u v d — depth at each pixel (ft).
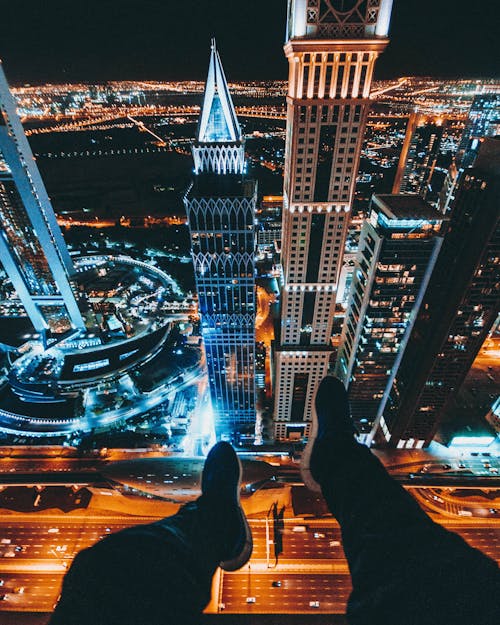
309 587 473.67
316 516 541.75
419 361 527.81
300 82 358.43
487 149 403.75
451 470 618.44
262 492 543.80
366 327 503.20
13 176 638.53
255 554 505.66
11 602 465.06
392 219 402.11
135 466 531.91
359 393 582.35
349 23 328.29
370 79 355.36
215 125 421.59
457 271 442.09
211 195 436.35
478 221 404.98
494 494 574.15
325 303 502.38
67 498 572.51
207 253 456.86
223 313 509.76
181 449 654.12
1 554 510.58
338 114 370.73
